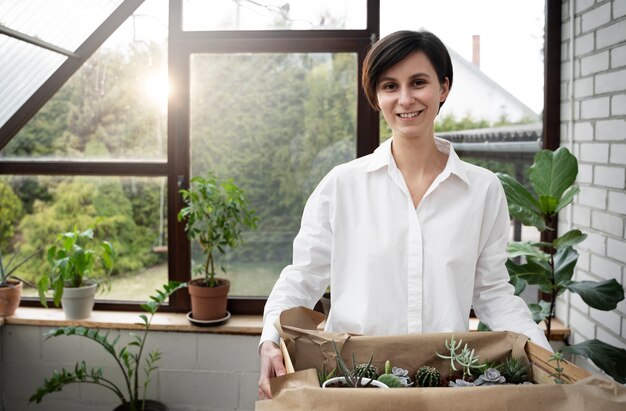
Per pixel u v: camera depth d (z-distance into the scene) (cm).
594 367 211
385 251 115
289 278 119
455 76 251
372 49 110
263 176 261
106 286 269
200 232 241
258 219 251
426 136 116
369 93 116
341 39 252
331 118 256
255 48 254
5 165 264
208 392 250
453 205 117
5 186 268
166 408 245
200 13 256
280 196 262
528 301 256
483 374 86
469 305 117
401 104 108
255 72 256
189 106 259
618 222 192
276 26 254
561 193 188
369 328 115
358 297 117
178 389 251
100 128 264
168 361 251
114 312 265
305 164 260
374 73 109
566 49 238
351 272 118
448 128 254
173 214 263
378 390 65
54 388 230
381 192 119
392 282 115
